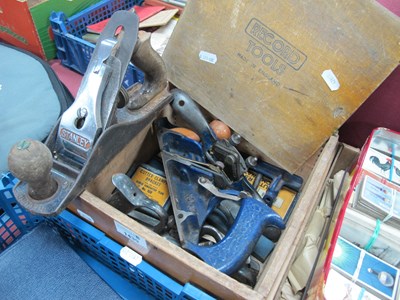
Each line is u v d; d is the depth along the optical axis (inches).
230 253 22.9
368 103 34.2
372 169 28.7
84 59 43.1
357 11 25.5
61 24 41.6
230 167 30.3
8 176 25.8
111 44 25.3
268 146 33.4
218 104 33.8
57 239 28.2
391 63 26.1
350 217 26.2
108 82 25.0
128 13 25.9
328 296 21.8
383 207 25.5
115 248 25.1
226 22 30.2
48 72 36.3
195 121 32.0
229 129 34.3
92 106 24.3
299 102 30.4
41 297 25.4
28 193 23.7
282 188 34.3
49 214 22.8
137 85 33.2
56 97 34.4
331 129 30.7
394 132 31.2
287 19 27.9
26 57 37.5
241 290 20.0
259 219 24.3
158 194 31.5
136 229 22.6
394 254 25.5
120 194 26.4
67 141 25.1
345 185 31.6
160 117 34.0
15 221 29.4
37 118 32.3
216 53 31.8
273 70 30.2
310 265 28.7
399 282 22.9
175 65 34.1
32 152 20.2
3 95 33.8
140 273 25.3
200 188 28.4
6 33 45.3
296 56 28.8
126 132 27.4
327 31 27.0
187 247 24.0
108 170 28.9
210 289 22.4
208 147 31.9
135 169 33.6
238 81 32.0
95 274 27.2
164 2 49.5
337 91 28.7
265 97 31.5
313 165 34.2
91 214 25.5
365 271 23.3
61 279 26.4
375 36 25.7
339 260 23.8
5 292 25.1
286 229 24.7
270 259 24.2
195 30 31.9
